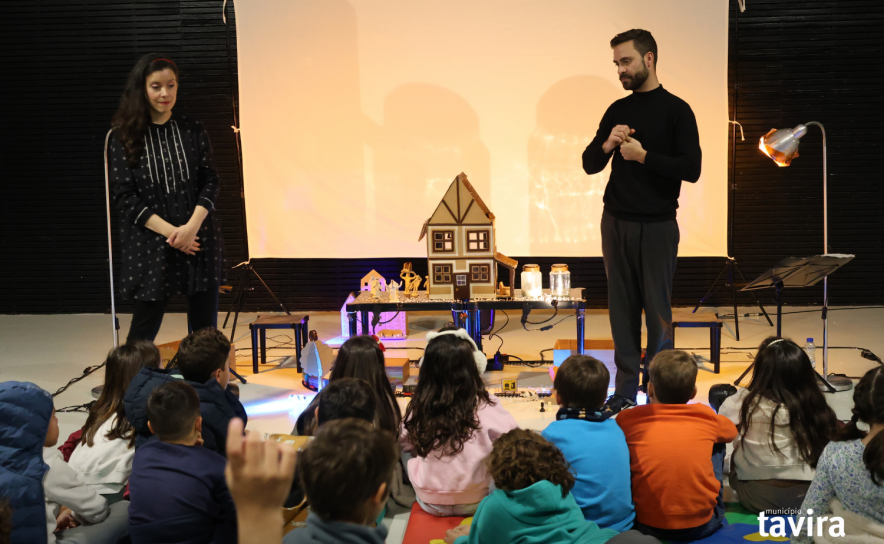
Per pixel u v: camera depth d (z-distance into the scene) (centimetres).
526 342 575
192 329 449
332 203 634
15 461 210
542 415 411
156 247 424
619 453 253
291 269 694
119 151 421
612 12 591
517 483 207
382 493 144
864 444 209
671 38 588
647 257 408
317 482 139
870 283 663
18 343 593
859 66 635
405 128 621
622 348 423
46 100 678
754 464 279
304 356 470
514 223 628
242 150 630
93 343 591
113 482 271
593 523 209
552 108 609
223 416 277
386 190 630
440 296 467
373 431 146
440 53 609
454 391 280
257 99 621
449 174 625
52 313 706
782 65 641
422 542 267
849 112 641
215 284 440
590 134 609
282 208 636
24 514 207
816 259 405
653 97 404
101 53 670
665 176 396
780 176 655
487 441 282
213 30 663
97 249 697
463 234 462
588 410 262
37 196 691
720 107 592
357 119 621
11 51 672
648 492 256
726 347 548
